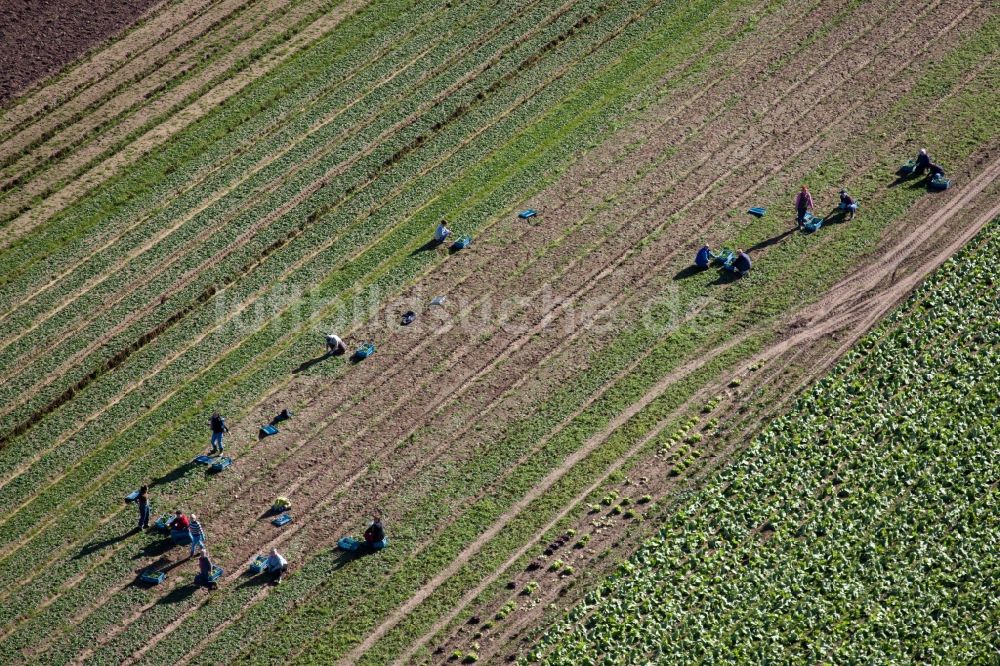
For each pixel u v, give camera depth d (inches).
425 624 7637.8
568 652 7273.6
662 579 7608.3
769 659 7076.8
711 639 7214.6
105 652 7736.2
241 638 7696.9
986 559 7455.7
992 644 7037.4
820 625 7224.4
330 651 7554.1
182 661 7613.2
